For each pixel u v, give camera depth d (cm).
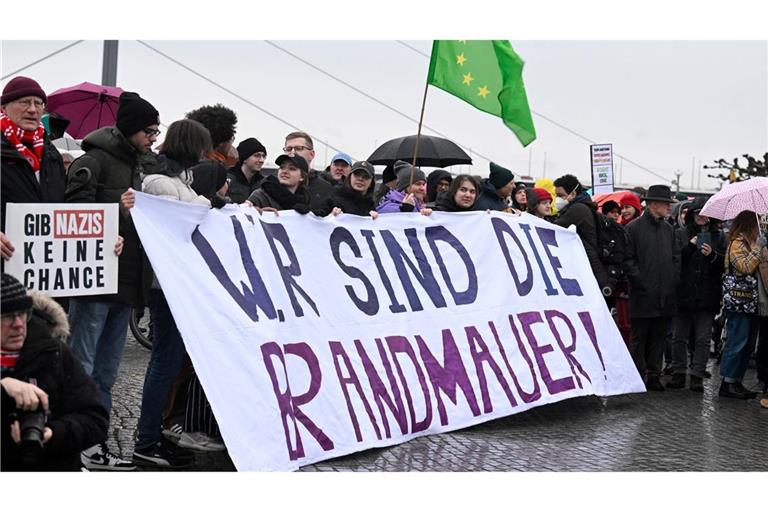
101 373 595
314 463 616
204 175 661
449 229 820
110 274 546
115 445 649
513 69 859
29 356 418
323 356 659
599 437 766
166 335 599
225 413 568
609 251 991
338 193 773
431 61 838
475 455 676
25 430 397
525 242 888
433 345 752
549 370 841
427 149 1312
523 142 867
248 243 641
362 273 723
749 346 995
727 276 995
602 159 1656
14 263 506
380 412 682
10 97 537
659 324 1023
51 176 559
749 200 997
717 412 913
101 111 1218
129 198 571
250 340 604
